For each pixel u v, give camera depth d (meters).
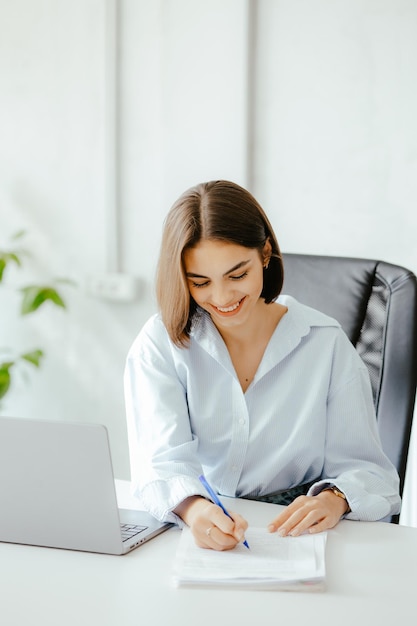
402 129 2.58
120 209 3.01
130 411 1.67
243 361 1.68
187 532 1.39
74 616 1.09
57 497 1.33
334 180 2.68
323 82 2.66
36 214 3.15
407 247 2.61
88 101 3.01
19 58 3.12
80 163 3.05
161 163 2.90
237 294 1.53
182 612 1.11
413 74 2.55
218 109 2.78
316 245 2.72
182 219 1.52
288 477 1.67
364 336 1.91
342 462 1.64
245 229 1.51
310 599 1.15
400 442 1.81
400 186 2.60
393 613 1.11
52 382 3.20
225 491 1.67
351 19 2.61
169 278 1.56
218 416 1.67
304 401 1.66
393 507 1.57
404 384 1.83
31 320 3.20
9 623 1.07
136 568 1.26
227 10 2.73
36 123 3.12
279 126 2.73
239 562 1.25
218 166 2.80
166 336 1.69
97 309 3.08
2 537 1.37
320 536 1.37
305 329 1.68
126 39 2.93
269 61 2.73
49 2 3.05
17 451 1.33
